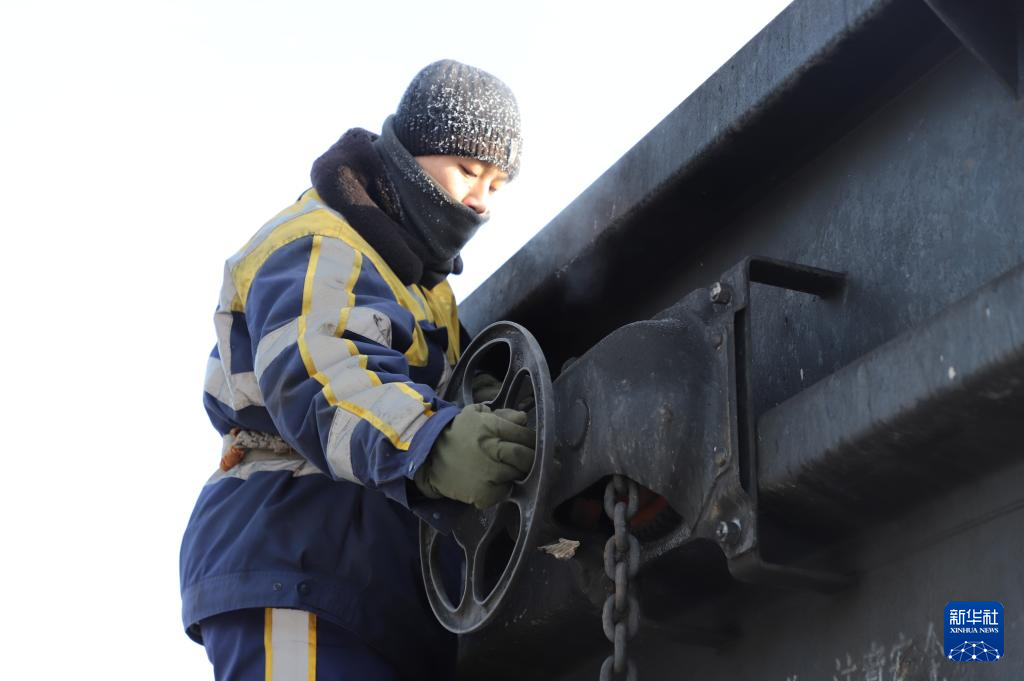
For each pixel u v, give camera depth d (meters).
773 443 1.87
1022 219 1.81
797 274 2.05
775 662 2.06
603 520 2.16
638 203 2.37
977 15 1.81
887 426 1.72
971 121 1.92
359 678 2.41
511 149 2.69
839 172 2.15
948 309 1.67
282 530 2.45
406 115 2.67
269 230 2.54
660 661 2.34
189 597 2.47
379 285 2.45
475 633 2.60
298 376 2.25
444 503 2.20
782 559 2.02
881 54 2.02
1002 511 1.75
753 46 2.16
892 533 1.90
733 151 2.22
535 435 2.08
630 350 2.04
